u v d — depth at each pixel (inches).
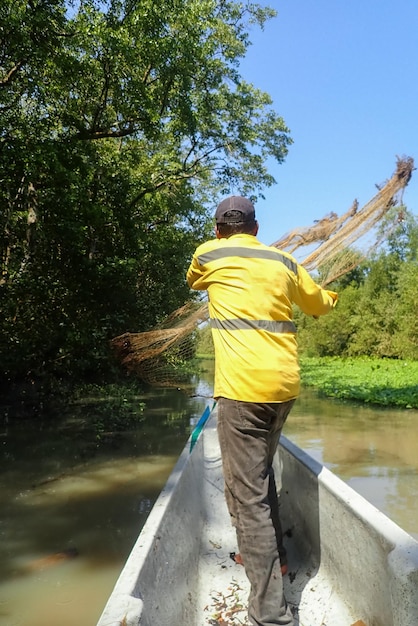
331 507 112.2
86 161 541.0
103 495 245.3
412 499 239.1
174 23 500.1
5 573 168.1
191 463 153.8
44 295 478.6
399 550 82.0
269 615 93.4
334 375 874.8
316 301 111.0
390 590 80.7
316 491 121.4
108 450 331.6
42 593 155.6
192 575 121.0
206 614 114.3
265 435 100.5
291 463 140.5
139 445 345.1
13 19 388.8
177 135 615.2
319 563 120.3
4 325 466.0
